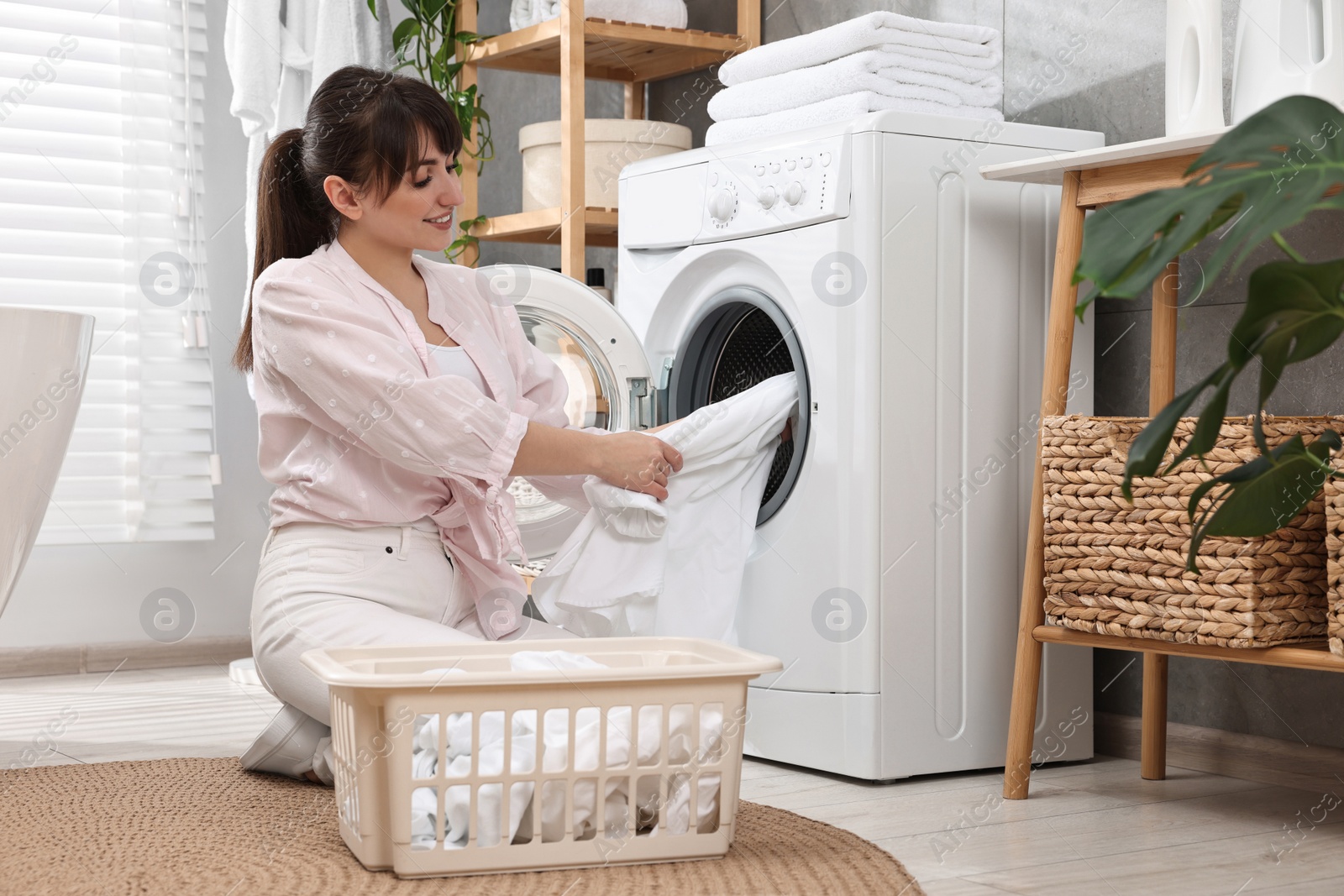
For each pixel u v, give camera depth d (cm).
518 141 344
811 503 195
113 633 313
